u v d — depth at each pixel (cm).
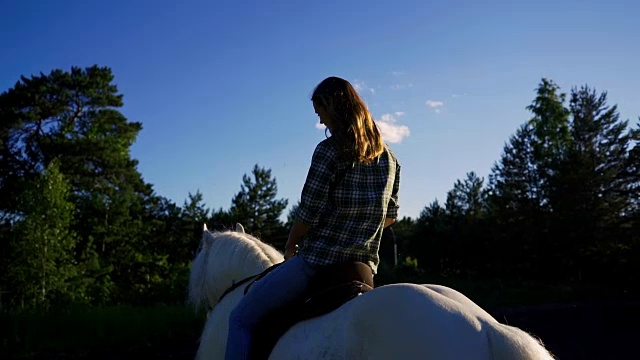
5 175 3419
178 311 1603
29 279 2528
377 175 276
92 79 3647
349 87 276
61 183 2742
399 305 222
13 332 1354
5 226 3291
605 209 3628
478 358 202
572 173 3716
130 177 3672
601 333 1655
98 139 3547
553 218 3772
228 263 348
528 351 202
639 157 3647
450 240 4525
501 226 4162
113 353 1266
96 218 3400
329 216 271
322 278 264
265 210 3953
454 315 214
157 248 4169
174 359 1204
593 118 3850
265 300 271
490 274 4256
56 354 1255
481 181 4888
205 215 4381
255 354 266
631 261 3378
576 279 3772
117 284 3475
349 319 232
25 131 3575
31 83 3559
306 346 240
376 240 276
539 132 4547
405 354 210
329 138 273
